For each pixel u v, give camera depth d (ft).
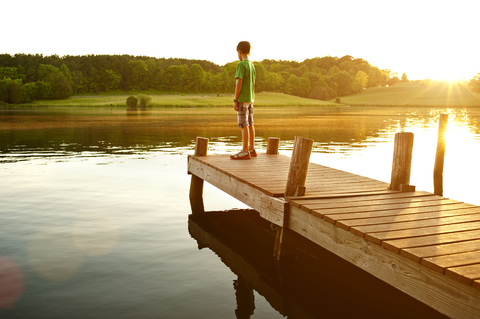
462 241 10.53
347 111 207.72
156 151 48.06
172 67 517.55
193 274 14.23
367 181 19.15
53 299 11.94
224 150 48.80
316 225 13.52
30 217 20.80
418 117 141.59
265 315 11.53
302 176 15.83
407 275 9.78
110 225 19.77
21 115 142.82
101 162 39.75
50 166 37.17
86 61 505.66
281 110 224.12
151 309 11.52
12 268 14.16
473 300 8.11
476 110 231.50
